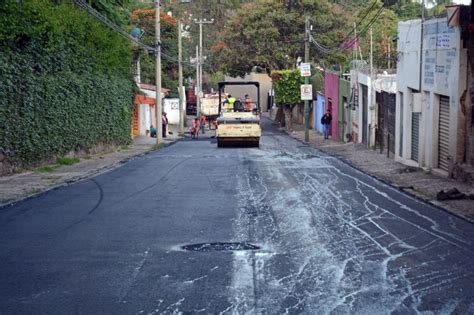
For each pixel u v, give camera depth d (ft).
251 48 208.33
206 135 192.13
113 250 34.47
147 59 211.20
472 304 25.18
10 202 51.52
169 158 98.07
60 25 87.86
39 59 82.74
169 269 30.48
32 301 25.63
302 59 210.18
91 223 42.37
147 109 195.11
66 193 57.77
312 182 64.69
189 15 292.20
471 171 61.00
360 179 68.03
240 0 303.27
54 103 87.45
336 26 203.00
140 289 27.20
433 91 72.90
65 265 31.30
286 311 24.26
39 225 41.73
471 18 61.21
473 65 62.08
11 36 71.15
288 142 144.87
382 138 104.37
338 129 154.30
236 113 125.59
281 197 54.03
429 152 74.74
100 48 112.16
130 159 97.45
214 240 37.01
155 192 57.67
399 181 64.90
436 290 27.04
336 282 28.19
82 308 24.73
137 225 41.63
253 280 28.50
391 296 26.18
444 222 43.01
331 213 46.24
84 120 103.45
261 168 78.84
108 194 56.65
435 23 72.18
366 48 155.84
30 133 78.84
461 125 64.44
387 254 33.47
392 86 99.76
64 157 93.04
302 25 202.59
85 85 103.24
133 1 219.61
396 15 159.22
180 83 189.06
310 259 32.35
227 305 24.99
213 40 286.66
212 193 56.65
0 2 68.80
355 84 130.21
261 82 300.20
